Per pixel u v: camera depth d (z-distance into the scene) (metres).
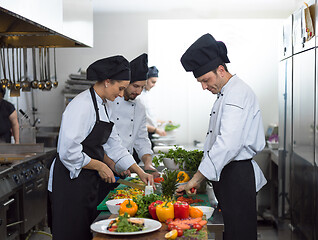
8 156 4.78
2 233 3.74
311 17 3.70
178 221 2.26
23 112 6.02
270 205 6.07
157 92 7.06
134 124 3.92
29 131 5.50
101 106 3.00
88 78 2.96
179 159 3.24
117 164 3.26
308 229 3.72
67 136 2.84
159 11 7.22
